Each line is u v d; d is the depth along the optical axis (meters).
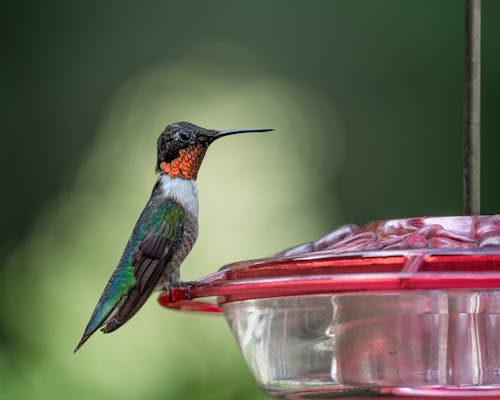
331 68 13.40
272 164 12.49
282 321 4.77
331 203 12.58
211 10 13.82
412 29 13.27
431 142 12.98
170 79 13.45
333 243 5.23
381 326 4.52
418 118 13.05
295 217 12.02
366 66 13.30
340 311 4.59
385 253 4.32
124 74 13.56
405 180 12.92
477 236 4.65
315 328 4.66
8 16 13.41
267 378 4.92
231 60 13.55
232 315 5.13
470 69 5.23
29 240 10.65
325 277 4.20
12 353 9.31
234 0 13.79
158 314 9.16
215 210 11.56
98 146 12.88
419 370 4.47
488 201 12.30
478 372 4.41
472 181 5.20
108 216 11.21
